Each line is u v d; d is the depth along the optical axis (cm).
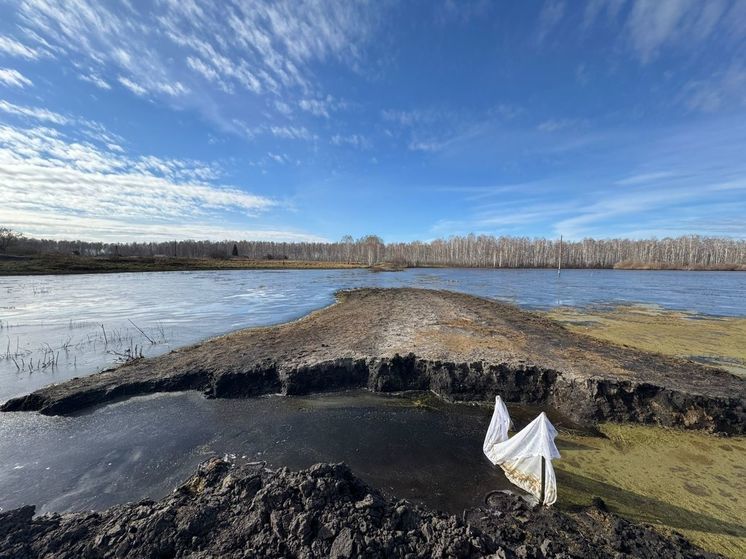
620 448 740
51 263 5766
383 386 1030
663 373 993
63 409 885
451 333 1440
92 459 691
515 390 984
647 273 7206
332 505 466
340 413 896
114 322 1961
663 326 1867
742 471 658
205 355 1212
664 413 844
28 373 1159
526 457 601
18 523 457
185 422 841
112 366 1213
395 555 405
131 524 444
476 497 588
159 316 2142
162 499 534
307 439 772
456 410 922
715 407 823
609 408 868
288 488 484
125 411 892
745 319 2077
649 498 584
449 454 717
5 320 2016
